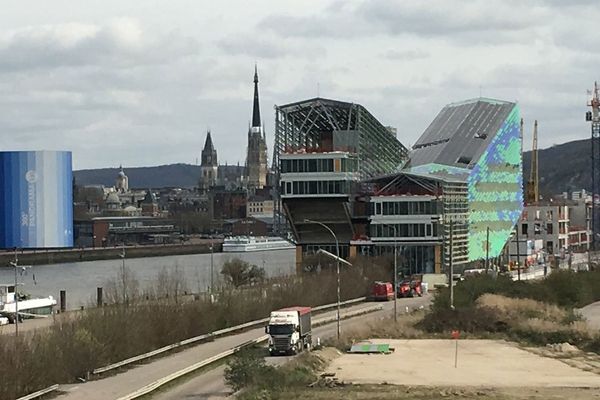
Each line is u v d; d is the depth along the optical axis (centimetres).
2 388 6950
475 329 11631
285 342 9362
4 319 13212
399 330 11556
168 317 10231
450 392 7175
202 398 7100
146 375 8294
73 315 11762
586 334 10825
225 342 10744
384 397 6912
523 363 9056
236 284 17475
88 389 7550
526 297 14550
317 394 7044
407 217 19750
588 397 6975
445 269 19762
